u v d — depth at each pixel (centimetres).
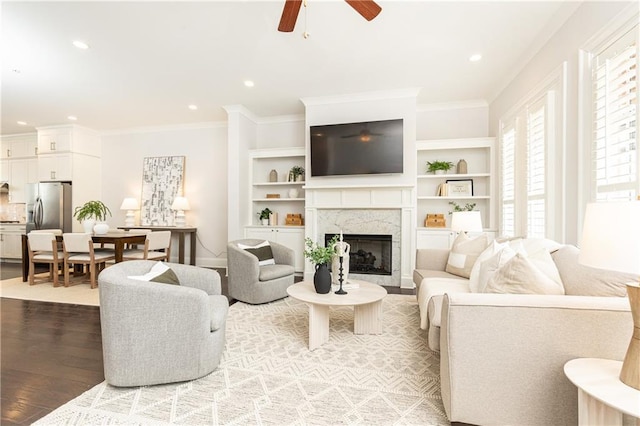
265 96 465
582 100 233
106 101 480
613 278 149
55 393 179
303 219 558
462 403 143
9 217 673
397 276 455
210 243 601
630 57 190
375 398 174
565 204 255
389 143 442
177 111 531
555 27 274
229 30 289
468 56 340
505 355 138
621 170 199
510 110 379
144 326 179
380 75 390
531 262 168
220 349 208
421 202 502
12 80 400
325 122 476
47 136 614
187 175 613
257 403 169
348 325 292
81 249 422
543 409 134
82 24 278
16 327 282
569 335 132
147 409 163
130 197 635
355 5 197
